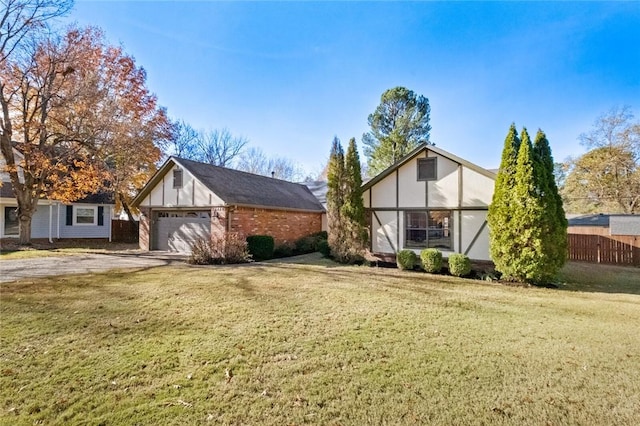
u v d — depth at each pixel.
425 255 10.64
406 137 25.53
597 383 3.37
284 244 15.83
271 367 3.65
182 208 14.92
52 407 2.89
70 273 9.34
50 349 4.07
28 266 10.69
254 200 14.86
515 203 8.91
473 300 6.80
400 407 2.92
